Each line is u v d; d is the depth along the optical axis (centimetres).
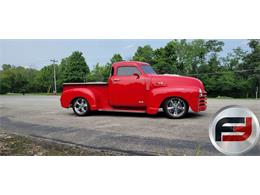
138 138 433
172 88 638
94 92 718
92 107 707
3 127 561
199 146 385
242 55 3109
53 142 422
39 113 833
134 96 679
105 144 402
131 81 680
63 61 4928
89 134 471
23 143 419
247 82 2942
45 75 5384
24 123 614
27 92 5488
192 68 3269
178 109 644
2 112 878
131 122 594
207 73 3128
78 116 726
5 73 5438
